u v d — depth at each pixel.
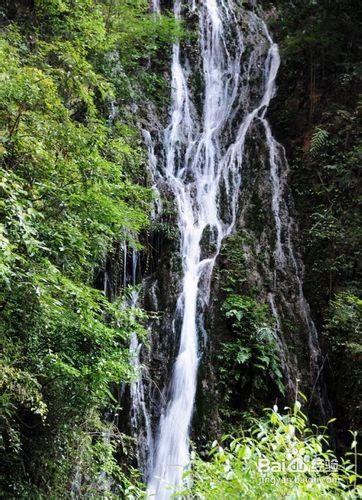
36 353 6.21
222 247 11.98
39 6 10.69
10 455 6.42
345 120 13.30
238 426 9.89
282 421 3.91
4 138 6.03
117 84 12.27
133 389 9.80
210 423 9.80
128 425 9.51
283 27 16.98
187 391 10.20
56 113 7.38
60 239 6.39
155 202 11.77
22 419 6.75
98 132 8.45
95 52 11.49
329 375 10.90
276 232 12.62
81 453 7.13
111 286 10.43
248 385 10.38
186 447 9.58
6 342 5.68
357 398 10.18
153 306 10.93
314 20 15.79
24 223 5.06
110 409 8.91
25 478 6.51
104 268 10.27
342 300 10.23
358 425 10.02
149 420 9.80
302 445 3.70
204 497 3.76
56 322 6.19
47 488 6.67
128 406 9.62
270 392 10.44
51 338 6.41
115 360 7.14
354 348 9.47
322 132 13.12
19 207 4.98
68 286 6.05
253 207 13.05
